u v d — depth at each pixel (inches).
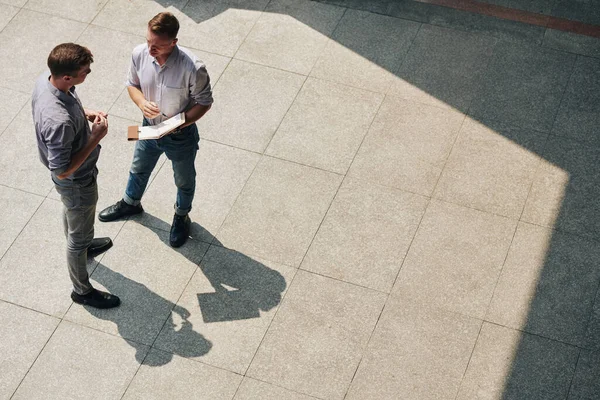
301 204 270.5
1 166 282.7
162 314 245.0
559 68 309.7
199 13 332.8
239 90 305.1
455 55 315.6
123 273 254.7
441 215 266.5
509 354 234.4
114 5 336.2
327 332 239.9
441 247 258.4
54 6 335.9
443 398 226.4
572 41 318.7
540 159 281.4
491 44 319.0
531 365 232.1
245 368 232.8
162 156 286.0
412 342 237.3
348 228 263.7
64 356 236.2
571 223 263.4
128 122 295.0
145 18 331.6
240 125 293.6
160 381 230.7
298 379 230.5
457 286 249.1
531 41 319.3
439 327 240.2
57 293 250.2
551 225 263.1
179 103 226.2
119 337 240.1
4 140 290.4
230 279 252.5
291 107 299.3
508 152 283.7
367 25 327.6
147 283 252.2
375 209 268.5
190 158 239.0
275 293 248.8
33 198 273.6
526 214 266.2
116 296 247.8
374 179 276.8
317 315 243.6
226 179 277.7
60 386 230.2
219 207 270.4
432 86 305.3
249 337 239.1
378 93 303.6
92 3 336.8
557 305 244.4
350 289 249.1
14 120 296.5
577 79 305.7
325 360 234.1
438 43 320.2
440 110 297.3
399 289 248.8
